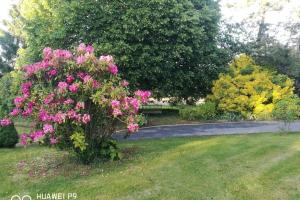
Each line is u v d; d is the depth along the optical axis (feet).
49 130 23.93
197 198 20.16
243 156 28.40
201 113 58.54
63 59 25.81
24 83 26.21
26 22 61.57
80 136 25.00
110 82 25.86
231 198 20.11
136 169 25.52
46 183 23.25
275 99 59.16
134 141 38.11
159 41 52.75
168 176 23.81
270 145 32.07
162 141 37.32
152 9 51.52
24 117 26.43
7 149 35.29
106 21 50.47
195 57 60.49
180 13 53.21
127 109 26.40
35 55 55.67
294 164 25.93
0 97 41.19
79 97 25.14
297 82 71.51
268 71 65.72
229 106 59.47
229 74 63.31
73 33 52.49
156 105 79.51
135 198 20.34
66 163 27.66
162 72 54.29
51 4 62.08
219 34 71.15
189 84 63.87
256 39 76.28
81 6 49.75
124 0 51.11
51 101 24.81
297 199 19.88
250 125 50.72
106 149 28.25
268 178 23.08
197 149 31.40
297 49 76.79
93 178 23.88
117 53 48.57
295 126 47.96
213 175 23.85
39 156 30.60
